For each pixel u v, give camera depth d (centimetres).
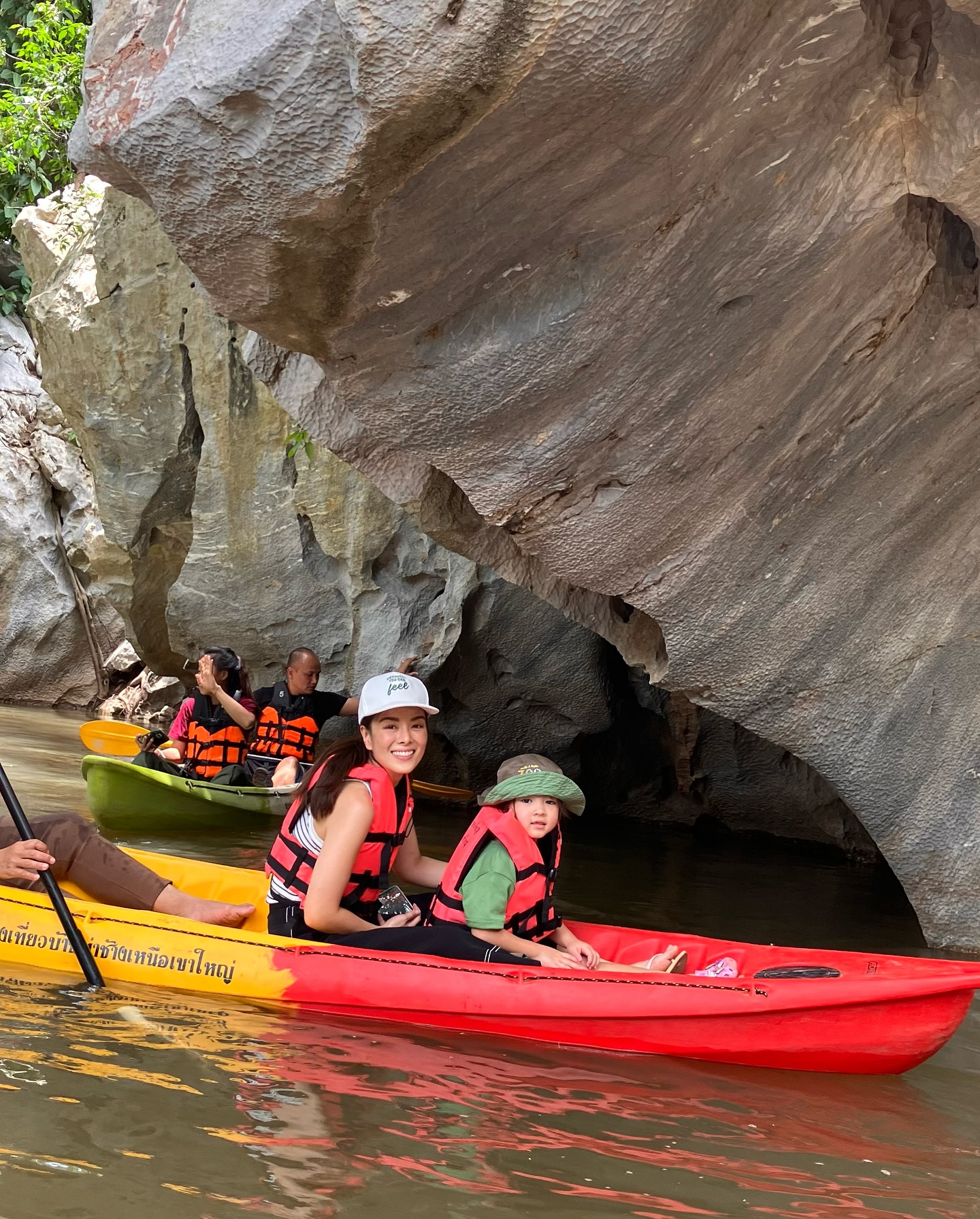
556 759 783
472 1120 237
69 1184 192
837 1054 297
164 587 905
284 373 482
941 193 339
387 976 312
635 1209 202
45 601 1291
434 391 395
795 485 432
